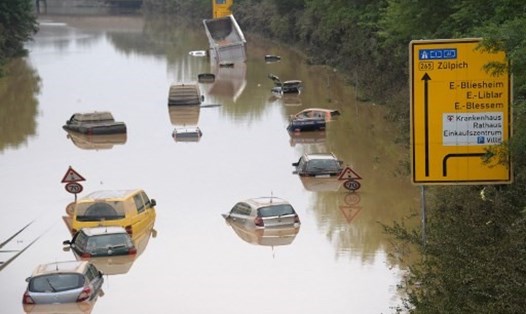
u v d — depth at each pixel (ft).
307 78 617.21
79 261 207.72
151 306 193.98
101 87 600.80
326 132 406.21
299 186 306.55
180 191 304.30
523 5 225.15
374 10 527.40
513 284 119.85
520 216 146.20
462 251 132.77
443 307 128.98
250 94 554.87
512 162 148.56
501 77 146.72
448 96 148.05
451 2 334.24
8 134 430.61
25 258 233.96
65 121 463.83
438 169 149.79
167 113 484.33
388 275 209.36
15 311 191.93
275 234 249.34
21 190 313.12
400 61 428.56
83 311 190.80
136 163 354.95
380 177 311.88
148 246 241.35
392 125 404.36
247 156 361.92
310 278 209.87
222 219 267.39
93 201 249.34
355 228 252.62
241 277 212.43
